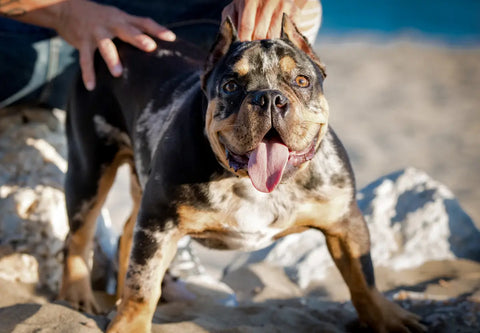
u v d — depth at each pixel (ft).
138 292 10.99
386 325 11.85
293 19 12.42
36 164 15.78
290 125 9.68
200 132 10.77
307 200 11.03
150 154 12.48
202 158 10.69
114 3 16.34
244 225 11.06
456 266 15.76
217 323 12.09
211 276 16.88
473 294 14.14
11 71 16.10
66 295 13.70
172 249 11.23
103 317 11.60
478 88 41.70
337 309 13.16
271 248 17.12
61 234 15.15
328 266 16.33
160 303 14.35
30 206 15.11
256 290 15.65
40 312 11.33
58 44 16.43
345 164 11.31
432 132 33.37
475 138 32.48
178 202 10.85
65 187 14.43
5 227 14.76
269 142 9.87
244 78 10.02
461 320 12.23
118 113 13.93
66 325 10.87
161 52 13.80
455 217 16.75
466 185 26.17
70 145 14.56
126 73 13.71
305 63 10.32
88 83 13.99
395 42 58.65
